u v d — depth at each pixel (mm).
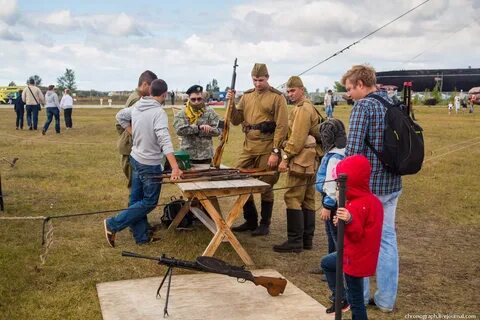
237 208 5164
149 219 7051
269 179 6129
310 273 5094
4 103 48500
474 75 57062
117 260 5332
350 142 3982
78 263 5223
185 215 6574
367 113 3947
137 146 5668
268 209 6375
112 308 4184
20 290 4527
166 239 6086
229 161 12430
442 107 49250
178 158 5949
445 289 4777
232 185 5012
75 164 11727
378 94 4059
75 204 7738
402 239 6379
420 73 57594
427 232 6695
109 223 5688
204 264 4020
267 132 5910
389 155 3934
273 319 4023
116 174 10406
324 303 4375
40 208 7445
